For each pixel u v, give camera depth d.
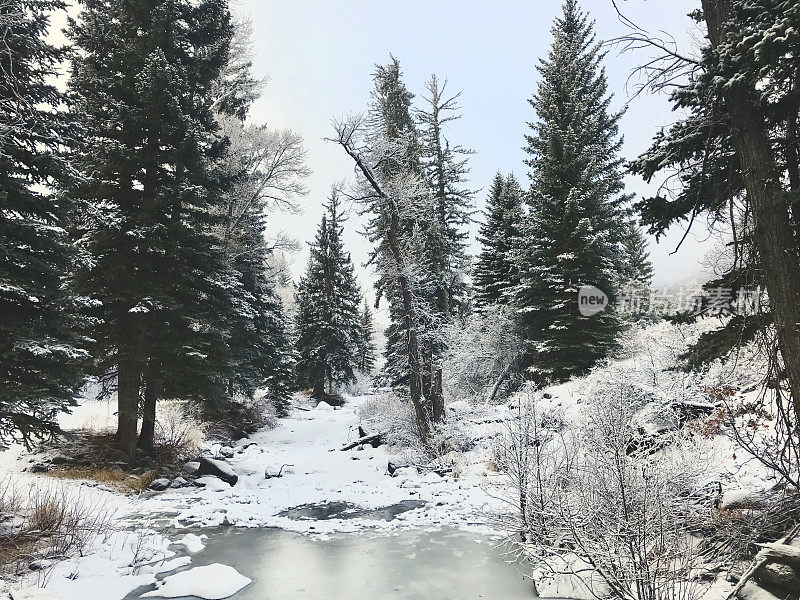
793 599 5.14
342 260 46.56
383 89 22.84
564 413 11.62
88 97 16.09
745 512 6.25
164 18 16.67
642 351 15.77
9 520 8.98
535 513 7.36
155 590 7.33
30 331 9.33
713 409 9.16
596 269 20.47
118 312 15.39
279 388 34.72
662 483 5.87
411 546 9.30
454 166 27.12
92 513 10.57
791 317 5.87
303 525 10.84
